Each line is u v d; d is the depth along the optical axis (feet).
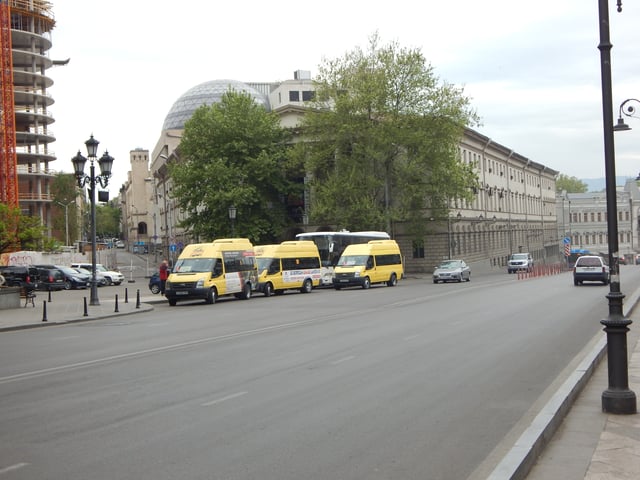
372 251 146.20
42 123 301.43
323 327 64.18
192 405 31.09
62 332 69.36
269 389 34.47
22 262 195.42
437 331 58.59
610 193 27.73
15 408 31.58
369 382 35.81
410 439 24.77
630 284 132.87
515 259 226.79
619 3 29.96
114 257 290.15
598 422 26.45
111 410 30.53
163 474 21.03
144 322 78.02
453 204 225.35
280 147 208.74
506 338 53.21
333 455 22.86
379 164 197.47
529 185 349.00
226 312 88.69
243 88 360.48
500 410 29.27
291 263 131.95
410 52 193.47
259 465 21.81
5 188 269.03
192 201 200.64
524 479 20.17
